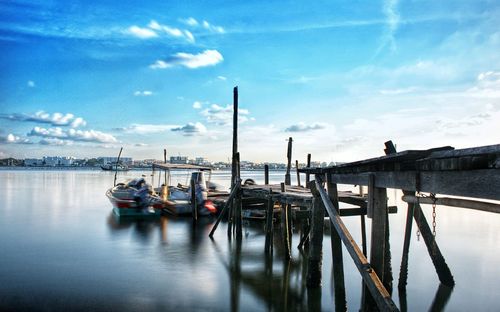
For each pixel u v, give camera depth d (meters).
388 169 6.85
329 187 9.15
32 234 19.09
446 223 22.72
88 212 27.28
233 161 22.42
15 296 10.39
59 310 9.50
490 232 19.78
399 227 21.75
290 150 26.08
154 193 27.64
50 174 120.62
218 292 10.92
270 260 14.34
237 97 22.77
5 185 59.22
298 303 10.15
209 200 24.64
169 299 10.35
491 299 10.43
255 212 21.86
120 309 9.63
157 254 15.17
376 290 6.21
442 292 10.91
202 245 16.78
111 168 156.88
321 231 10.64
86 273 12.56
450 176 5.41
